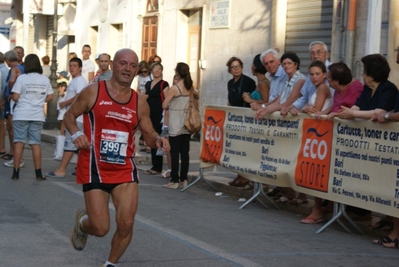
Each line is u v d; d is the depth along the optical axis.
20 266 6.90
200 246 7.98
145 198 11.24
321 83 9.50
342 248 8.26
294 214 10.36
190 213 10.10
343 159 8.87
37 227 8.66
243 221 9.68
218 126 11.50
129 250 7.68
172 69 22.02
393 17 11.99
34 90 12.27
